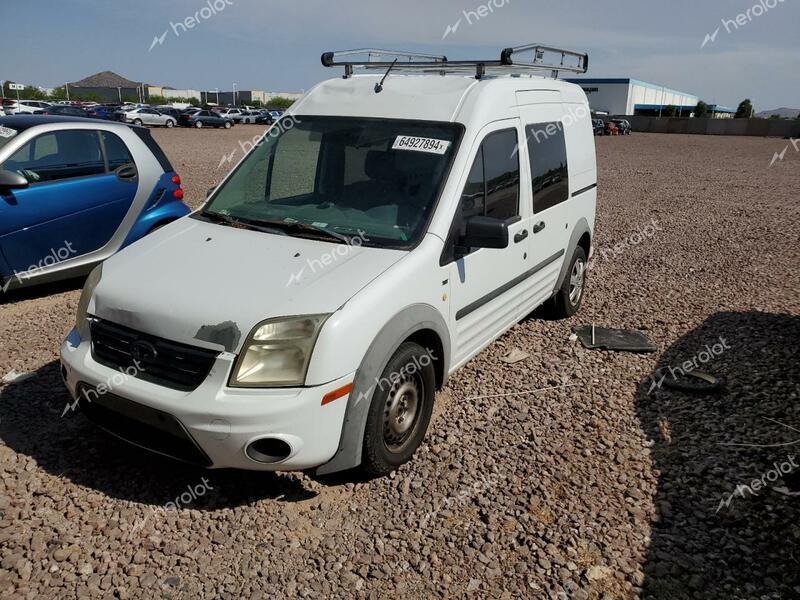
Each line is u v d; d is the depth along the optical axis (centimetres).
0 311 581
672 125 6412
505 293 457
